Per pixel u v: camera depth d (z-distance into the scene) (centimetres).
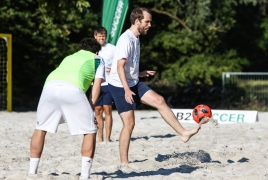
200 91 4153
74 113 1082
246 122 2509
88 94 3575
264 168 1327
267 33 6412
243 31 6356
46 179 1114
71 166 1373
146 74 1429
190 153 1545
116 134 2039
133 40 1325
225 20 5459
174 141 1841
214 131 2133
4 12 3962
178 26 5525
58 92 1077
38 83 4303
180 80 5169
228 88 3919
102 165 1387
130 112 1366
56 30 3953
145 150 1630
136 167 1347
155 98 1325
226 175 1241
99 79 1109
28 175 1134
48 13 3803
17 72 4297
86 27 4691
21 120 2706
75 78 1088
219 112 2578
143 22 1327
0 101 3762
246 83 3878
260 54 6538
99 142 1800
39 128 1114
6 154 1584
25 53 4269
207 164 1394
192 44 5409
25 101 4231
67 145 1759
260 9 6444
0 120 2697
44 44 4256
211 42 5559
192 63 5488
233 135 1992
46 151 1638
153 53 5406
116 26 2889
